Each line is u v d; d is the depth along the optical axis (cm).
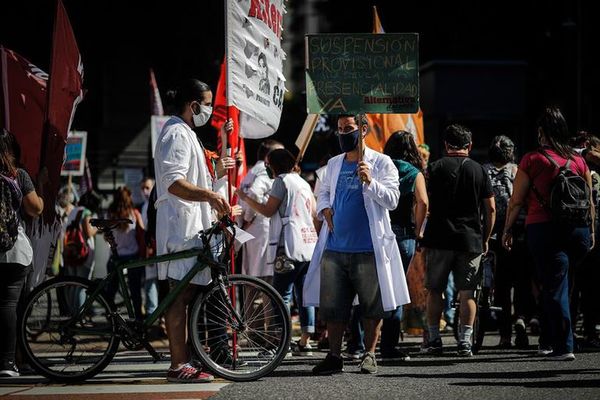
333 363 634
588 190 687
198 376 604
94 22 2777
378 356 742
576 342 789
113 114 2792
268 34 726
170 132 600
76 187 1588
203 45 2856
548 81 2655
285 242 767
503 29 2702
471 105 2617
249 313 617
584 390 556
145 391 573
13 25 2783
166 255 603
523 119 2631
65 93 723
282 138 1934
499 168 834
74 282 629
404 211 714
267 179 840
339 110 644
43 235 702
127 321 619
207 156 647
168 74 2853
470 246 732
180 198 599
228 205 590
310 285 651
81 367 623
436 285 746
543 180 689
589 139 812
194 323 603
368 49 647
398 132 740
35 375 662
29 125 751
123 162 2761
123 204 1018
